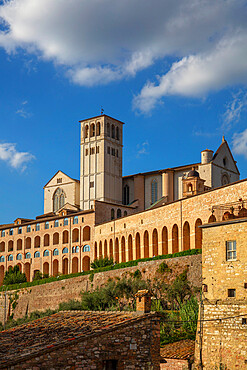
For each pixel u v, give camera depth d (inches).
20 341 1640.0
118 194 7052.2
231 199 3799.2
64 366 1476.4
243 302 1886.1
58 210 7081.7
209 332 1957.4
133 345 1610.5
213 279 1990.7
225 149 6146.7
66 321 1859.0
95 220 6033.5
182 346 2245.3
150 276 4101.9
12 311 5792.3
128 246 5236.2
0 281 7101.4
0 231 7234.3
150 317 1662.2
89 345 1531.7
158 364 1635.1
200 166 5905.5
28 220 7145.7
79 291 4995.1
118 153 7190.0
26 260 6820.9
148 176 6752.0
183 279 3750.0
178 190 6373.0
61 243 6407.5
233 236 1956.2
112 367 1576.0
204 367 1947.6
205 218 4042.8
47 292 5383.9
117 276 4542.3
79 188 7244.1
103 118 7037.4
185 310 2691.9
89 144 7130.9
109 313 1877.5
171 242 4475.9
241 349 1856.5
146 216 4928.6
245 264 1905.8
